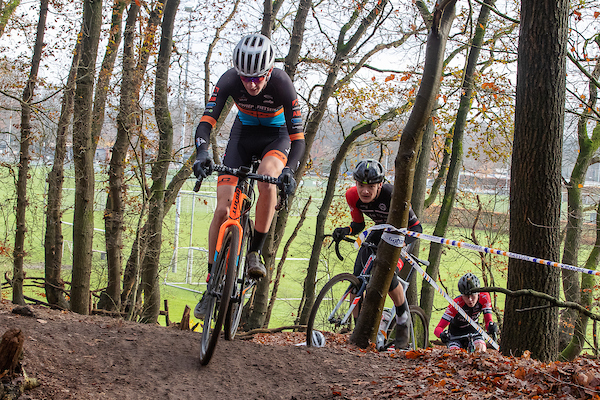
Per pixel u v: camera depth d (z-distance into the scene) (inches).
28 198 471.5
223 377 114.2
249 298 506.6
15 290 457.7
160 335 132.7
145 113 418.6
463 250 595.5
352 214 187.5
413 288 404.8
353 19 510.0
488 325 221.1
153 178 444.1
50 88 442.3
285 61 458.0
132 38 410.9
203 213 1104.8
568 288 471.8
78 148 362.0
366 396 108.1
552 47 175.2
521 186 182.2
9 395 86.6
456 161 454.6
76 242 370.0
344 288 172.1
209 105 131.1
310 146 489.4
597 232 475.8
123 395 98.4
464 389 106.5
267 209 126.8
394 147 732.0
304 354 137.2
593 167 626.5
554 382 106.2
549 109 176.2
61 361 108.2
